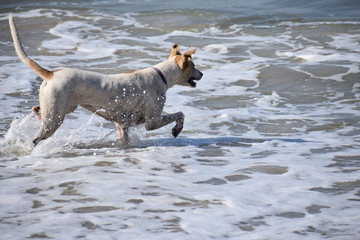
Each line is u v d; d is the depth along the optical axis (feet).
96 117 42.11
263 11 84.12
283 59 59.93
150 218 21.61
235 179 27.17
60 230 20.25
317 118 42.57
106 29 73.41
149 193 24.64
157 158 31.24
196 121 41.68
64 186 25.59
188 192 24.89
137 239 19.52
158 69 34.96
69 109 31.81
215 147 34.37
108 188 25.31
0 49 63.46
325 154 32.32
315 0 91.25
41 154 32.09
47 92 30.68
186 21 77.20
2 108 42.39
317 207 22.99
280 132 38.99
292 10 84.94
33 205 22.97
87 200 23.62
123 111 33.53
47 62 57.93
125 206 22.91
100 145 34.76
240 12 83.20
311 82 52.75
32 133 35.55
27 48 63.98
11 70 54.13
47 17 79.10
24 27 73.82
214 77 54.49
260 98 48.47
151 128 34.91
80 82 31.40
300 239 19.63
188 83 37.14
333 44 65.31
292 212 22.43
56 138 35.53
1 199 23.67
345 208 22.85
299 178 27.30
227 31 72.28
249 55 61.72
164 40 68.13
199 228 20.65
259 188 25.54
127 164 29.86
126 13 82.64
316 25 74.13
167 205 23.08
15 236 19.63
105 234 19.94
